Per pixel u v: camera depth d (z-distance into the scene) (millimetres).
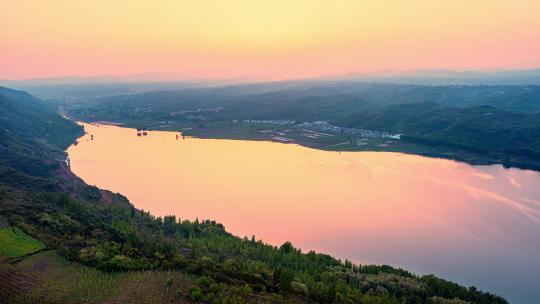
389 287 153500
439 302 143500
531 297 181750
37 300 114562
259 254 178250
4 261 133125
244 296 125875
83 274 132000
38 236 151500
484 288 189750
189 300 120125
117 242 165375
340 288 140375
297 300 129750
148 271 138250
